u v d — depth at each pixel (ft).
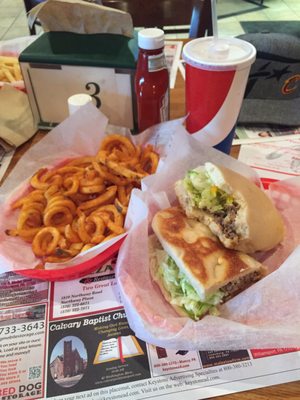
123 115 3.34
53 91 3.24
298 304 1.92
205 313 2.11
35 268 2.29
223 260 2.24
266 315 1.96
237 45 2.52
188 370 1.79
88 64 3.00
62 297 2.17
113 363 1.84
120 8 4.86
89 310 2.10
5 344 1.94
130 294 1.99
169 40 4.65
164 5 4.85
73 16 3.25
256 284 2.02
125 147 2.95
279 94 3.34
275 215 2.41
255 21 7.27
